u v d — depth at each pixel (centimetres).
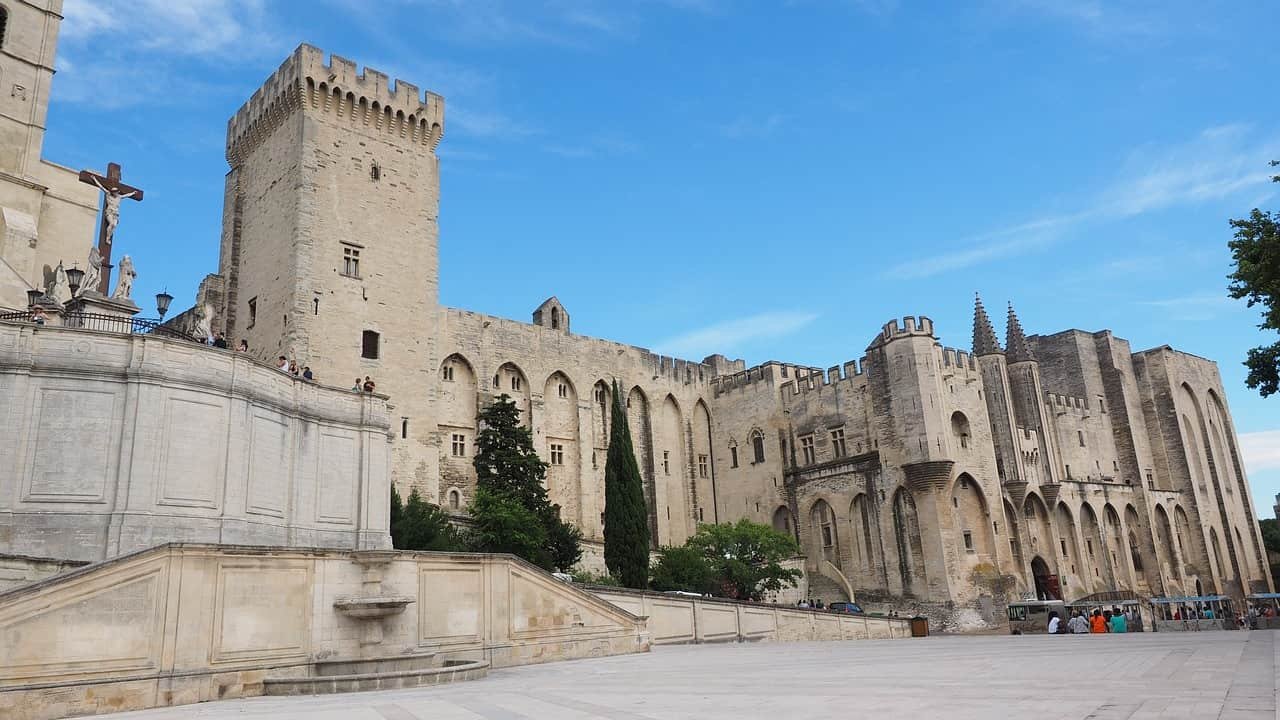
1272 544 10544
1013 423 6681
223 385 2800
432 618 2555
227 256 5684
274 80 5500
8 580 2192
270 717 1393
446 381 6044
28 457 2438
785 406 7212
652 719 1177
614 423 5525
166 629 1903
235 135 5866
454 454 5953
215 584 2028
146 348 2628
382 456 3450
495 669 2547
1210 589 7838
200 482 2672
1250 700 1106
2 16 4575
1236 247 3161
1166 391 8381
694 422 7756
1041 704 1162
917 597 5894
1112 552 7350
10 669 1664
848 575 6381
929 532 5916
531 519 4794
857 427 6562
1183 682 1383
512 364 6469
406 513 4350
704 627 3819
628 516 5309
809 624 4356
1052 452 6888
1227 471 9044
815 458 6856
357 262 5319
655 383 7494
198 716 1477
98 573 1816
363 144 5503
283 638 2178
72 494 2459
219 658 2003
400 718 1314
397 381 5309
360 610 2334
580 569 5441
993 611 5831
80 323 3039
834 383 6806
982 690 1389
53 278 4184
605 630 3042
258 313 5316
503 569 2769
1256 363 3253
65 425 2494
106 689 1762
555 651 2855
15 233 4172
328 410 3288
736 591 5456
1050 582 6512
